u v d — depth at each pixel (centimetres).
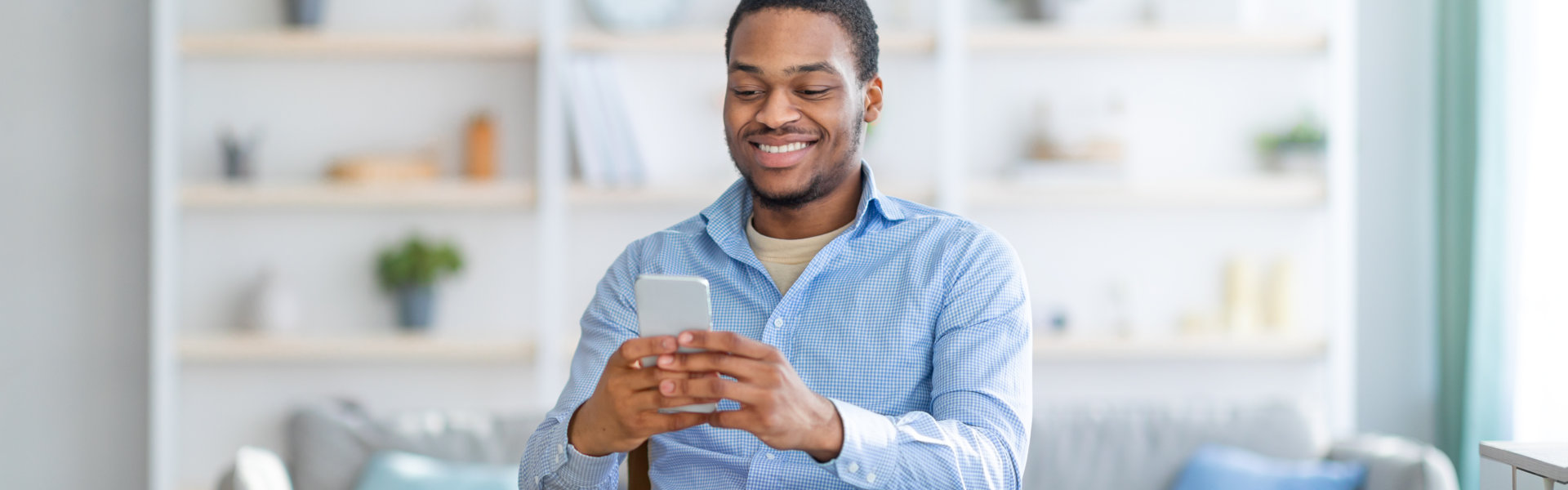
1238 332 319
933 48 310
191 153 321
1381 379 330
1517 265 279
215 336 312
